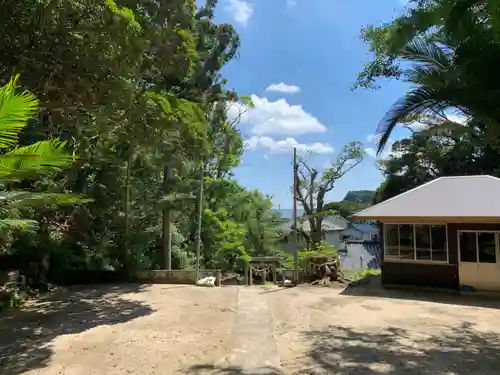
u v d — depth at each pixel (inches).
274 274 633.6
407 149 957.2
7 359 226.1
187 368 209.6
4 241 396.8
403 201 481.1
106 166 540.1
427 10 255.1
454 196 460.8
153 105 326.3
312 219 948.6
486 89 227.9
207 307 372.2
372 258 1176.8
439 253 449.7
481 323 308.5
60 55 273.0
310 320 319.6
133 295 439.2
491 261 423.8
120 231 577.6
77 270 534.0
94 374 202.1
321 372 203.2
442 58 253.4
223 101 639.8
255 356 229.0
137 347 246.7
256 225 855.1
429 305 376.2
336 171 953.5
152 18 338.3
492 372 203.3
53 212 461.1
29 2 255.4
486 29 227.5
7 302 372.5
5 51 269.9
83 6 266.8
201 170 589.6
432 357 226.8
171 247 641.0
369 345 250.4
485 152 791.1
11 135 126.7
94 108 316.8
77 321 318.0
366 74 552.4
